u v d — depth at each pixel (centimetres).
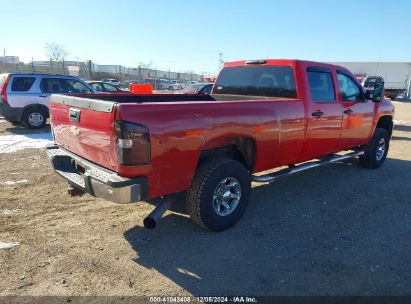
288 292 308
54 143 470
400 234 428
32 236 395
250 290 309
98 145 352
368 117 653
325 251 380
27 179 591
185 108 355
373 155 704
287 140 479
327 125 545
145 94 544
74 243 382
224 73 618
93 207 481
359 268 348
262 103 438
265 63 546
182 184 369
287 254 371
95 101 345
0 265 336
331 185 611
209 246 383
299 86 500
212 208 396
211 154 424
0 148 829
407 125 1603
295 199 537
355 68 5038
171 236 404
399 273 341
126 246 379
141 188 334
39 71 3344
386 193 578
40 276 321
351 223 455
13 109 1100
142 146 325
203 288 311
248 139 435
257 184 607
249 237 407
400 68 4841
